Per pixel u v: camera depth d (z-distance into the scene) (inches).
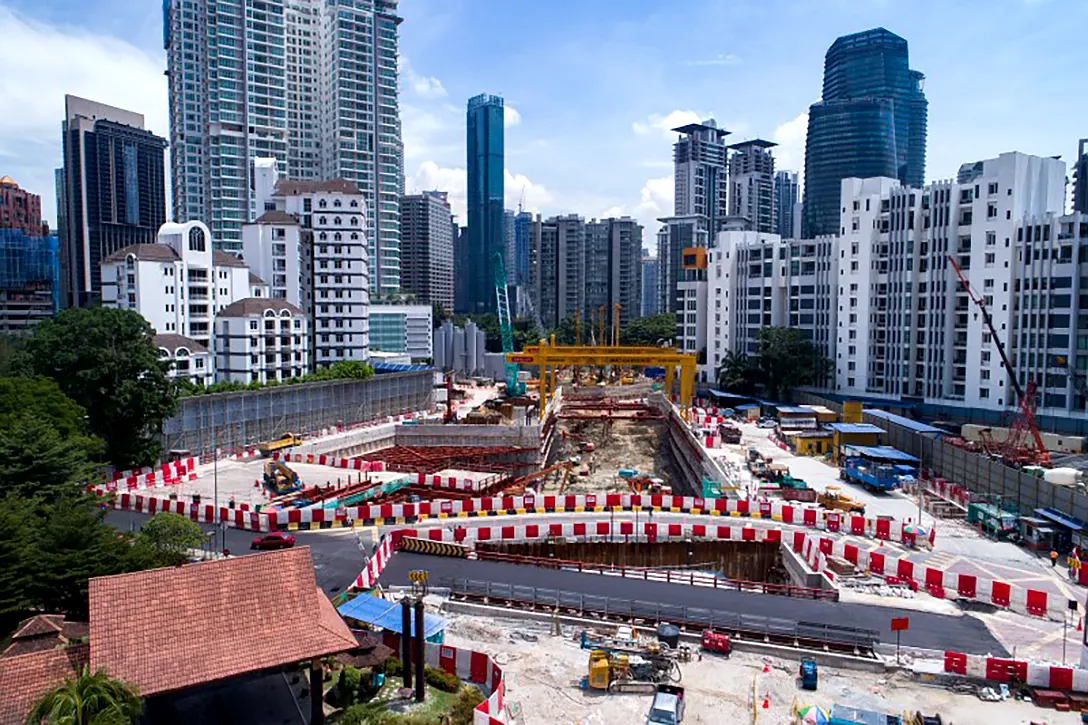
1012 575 2288.4
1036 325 4879.4
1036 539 2532.0
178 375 4616.1
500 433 4781.0
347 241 6186.0
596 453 5251.0
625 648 1683.1
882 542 2603.3
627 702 1513.3
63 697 1036.5
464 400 6776.6
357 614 1653.5
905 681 1616.6
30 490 2113.7
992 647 1785.2
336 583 2154.3
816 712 1428.4
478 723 1330.0
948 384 5418.3
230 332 5157.5
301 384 4783.5
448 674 1563.7
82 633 1499.8
